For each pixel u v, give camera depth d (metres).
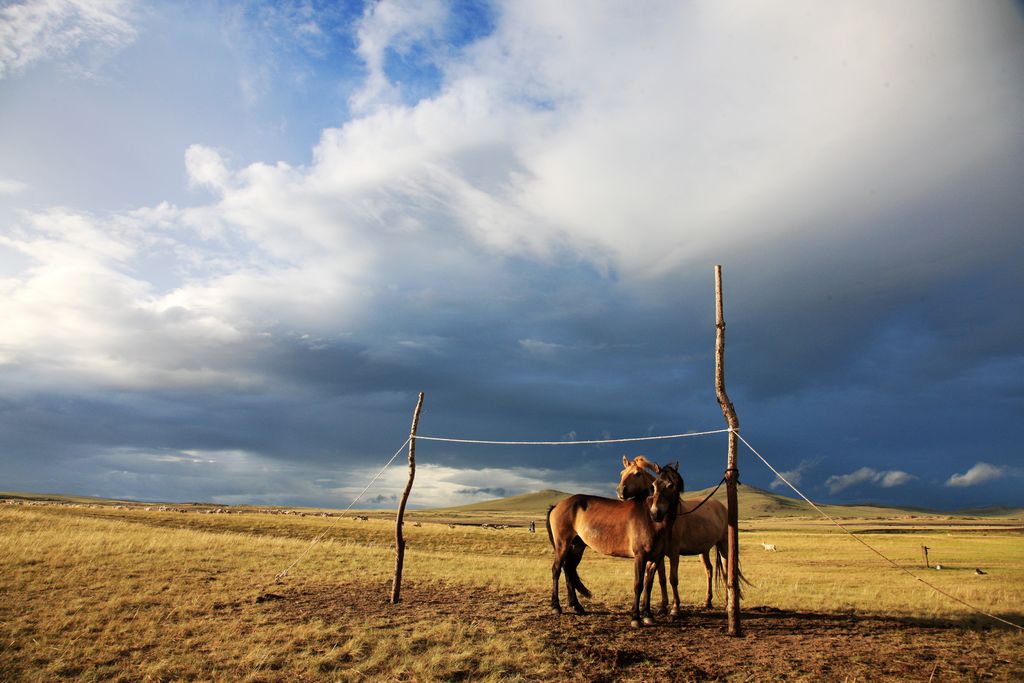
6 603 12.55
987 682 8.30
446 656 9.52
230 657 9.56
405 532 45.81
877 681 8.32
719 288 12.41
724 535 14.07
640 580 11.55
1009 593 18.08
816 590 18.23
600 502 12.66
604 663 9.16
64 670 8.91
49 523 27.09
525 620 12.12
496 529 57.34
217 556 20.61
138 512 47.44
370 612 13.02
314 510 146.62
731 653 9.75
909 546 48.97
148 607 12.89
